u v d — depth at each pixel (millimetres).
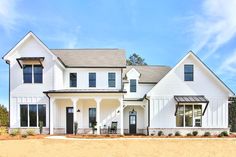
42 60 30344
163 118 29734
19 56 30656
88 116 32094
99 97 29594
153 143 22219
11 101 30453
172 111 29812
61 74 31797
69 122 31438
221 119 29875
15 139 23969
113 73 32719
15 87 30562
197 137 26719
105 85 32469
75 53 34969
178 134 29078
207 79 30312
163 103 29906
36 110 30406
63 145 20969
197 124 29797
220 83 30078
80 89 32219
